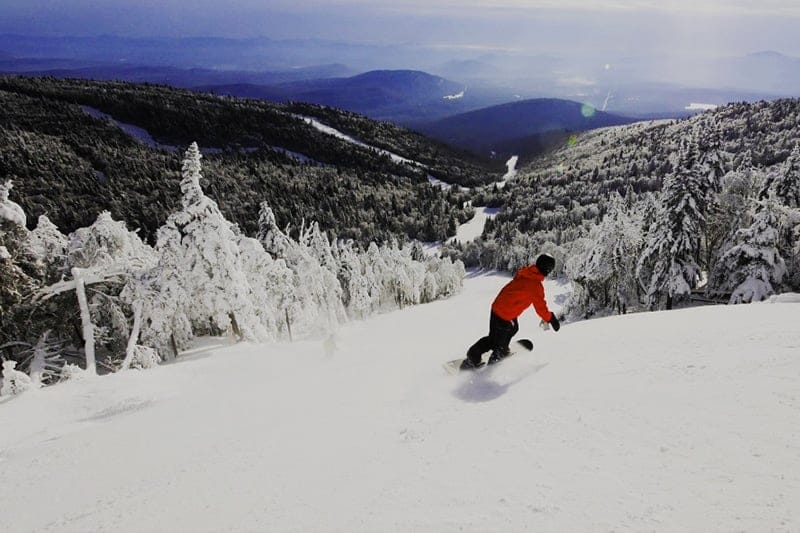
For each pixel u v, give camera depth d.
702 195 24.94
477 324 35.22
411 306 63.22
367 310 49.78
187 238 20.95
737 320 5.53
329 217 147.75
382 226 158.38
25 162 120.69
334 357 10.90
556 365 5.04
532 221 130.50
